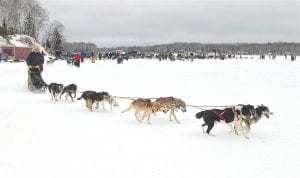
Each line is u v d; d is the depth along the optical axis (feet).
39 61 66.23
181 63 188.14
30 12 343.67
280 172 24.71
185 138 33.40
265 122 40.32
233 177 23.76
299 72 118.21
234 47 598.75
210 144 31.45
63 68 130.82
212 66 153.07
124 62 198.29
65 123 38.96
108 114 44.68
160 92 64.69
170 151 29.25
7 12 307.78
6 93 63.00
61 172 24.27
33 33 345.92
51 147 29.81
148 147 30.27
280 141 32.55
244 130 36.09
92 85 74.49
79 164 25.85
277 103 53.52
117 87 71.56
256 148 30.35
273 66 156.04
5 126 36.96
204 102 53.98
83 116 43.16
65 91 55.01
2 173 23.97
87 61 210.18
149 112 39.50
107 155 27.96
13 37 286.66
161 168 25.23
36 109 47.47
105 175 23.82
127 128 37.11
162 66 151.33
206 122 34.91
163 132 35.63
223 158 27.61
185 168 25.31
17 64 155.33
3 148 29.32
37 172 24.22
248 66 154.71
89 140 32.12
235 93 64.64
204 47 557.33
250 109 33.96
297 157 27.91
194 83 81.56
